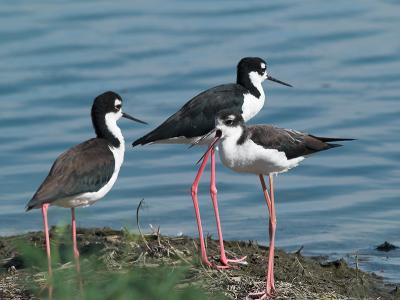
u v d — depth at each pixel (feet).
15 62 69.77
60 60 70.03
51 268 35.19
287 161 36.52
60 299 31.14
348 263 41.42
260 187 53.16
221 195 52.21
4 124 61.67
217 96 43.93
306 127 59.88
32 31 74.38
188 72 67.31
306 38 71.97
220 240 37.99
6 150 58.39
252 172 37.14
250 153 35.99
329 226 47.14
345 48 70.54
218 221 38.68
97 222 47.98
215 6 79.15
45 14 77.71
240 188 53.01
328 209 49.78
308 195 51.93
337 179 54.03
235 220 48.26
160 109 62.59
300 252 43.01
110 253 36.63
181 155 58.03
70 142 59.26
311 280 36.91
